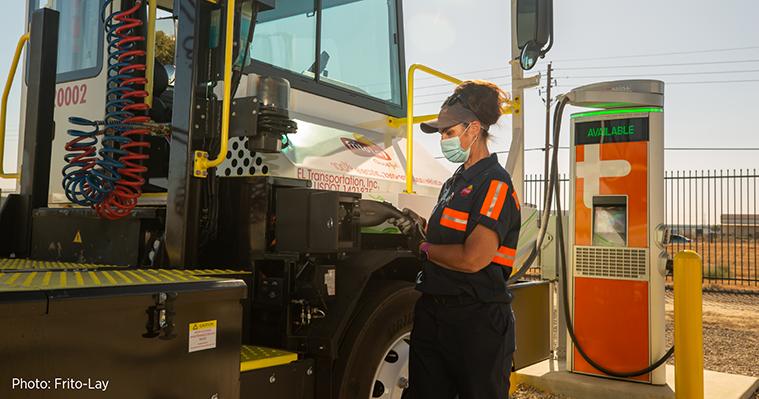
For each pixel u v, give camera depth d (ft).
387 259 7.98
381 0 13.32
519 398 14.06
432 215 7.44
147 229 7.84
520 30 11.11
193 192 7.24
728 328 28.58
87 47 10.39
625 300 14.16
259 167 8.63
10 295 4.13
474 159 7.39
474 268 6.59
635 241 14.06
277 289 7.32
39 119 9.79
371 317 7.91
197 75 7.34
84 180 8.02
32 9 11.75
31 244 9.44
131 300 4.85
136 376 4.90
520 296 13.01
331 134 10.74
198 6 7.31
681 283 11.39
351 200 7.63
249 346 7.55
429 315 7.14
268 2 7.61
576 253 14.83
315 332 7.32
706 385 14.76
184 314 5.34
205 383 5.55
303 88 10.64
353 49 12.20
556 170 13.07
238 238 7.69
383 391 8.32
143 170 7.83
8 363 4.05
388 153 12.03
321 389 7.36
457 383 6.97
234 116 7.41
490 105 7.23
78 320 4.49
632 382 14.07
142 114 8.67
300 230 7.30
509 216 6.82
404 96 13.62
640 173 14.05
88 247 8.45
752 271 63.46
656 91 13.82
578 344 14.73
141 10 9.27
